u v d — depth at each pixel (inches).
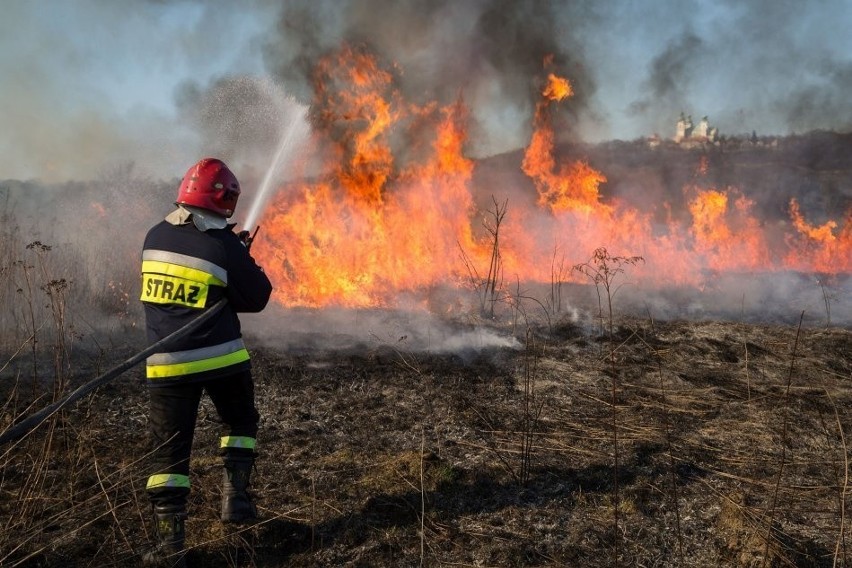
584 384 222.4
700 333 284.5
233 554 132.4
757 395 218.7
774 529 141.2
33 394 185.9
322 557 132.7
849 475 167.8
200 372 129.4
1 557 125.3
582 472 164.9
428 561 132.4
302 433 180.7
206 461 163.2
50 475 152.6
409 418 191.9
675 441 182.4
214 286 131.3
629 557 135.6
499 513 148.3
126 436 173.8
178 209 135.1
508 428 188.1
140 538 135.2
